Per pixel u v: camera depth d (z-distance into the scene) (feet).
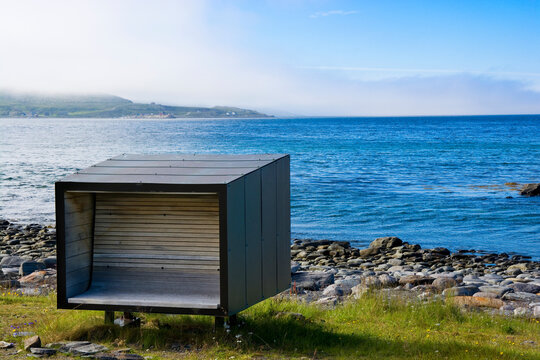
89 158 197.06
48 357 19.27
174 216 23.16
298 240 73.00
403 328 26.81
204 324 24.38
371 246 70.85
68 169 158.40
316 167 166.40
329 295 37.11
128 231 23.53
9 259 50.65
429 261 62.75
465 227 82.38
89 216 23.52
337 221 87.04
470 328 27.63
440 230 80.69
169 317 25.44
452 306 30.42
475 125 606.96
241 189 21.35
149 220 23.36
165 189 20.54
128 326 23.38
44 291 34.73
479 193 114.32
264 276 23.63
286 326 24.61
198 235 22.91
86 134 404.57
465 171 157.28
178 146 268.82
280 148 252.01
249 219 22.12
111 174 22.35
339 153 221.66
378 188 121.19
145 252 23.34
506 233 78.33
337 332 25.04
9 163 175.32
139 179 21.24
